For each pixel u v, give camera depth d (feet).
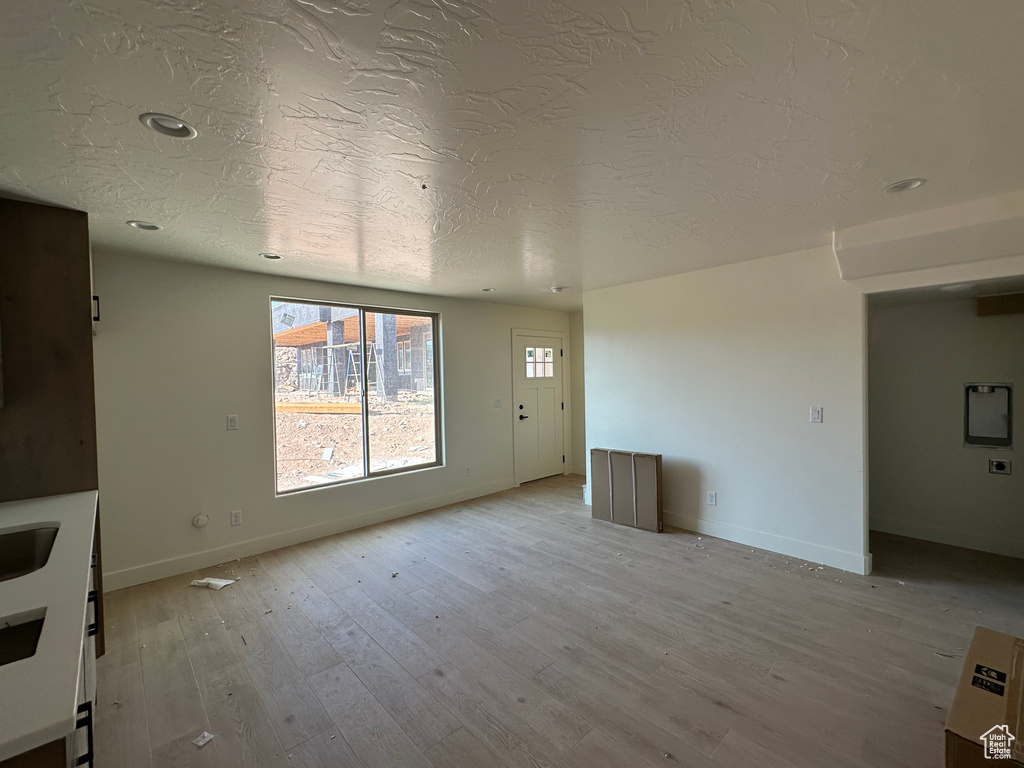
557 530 13.42
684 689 6.49
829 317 10.36
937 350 11.82
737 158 5.88
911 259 8.74
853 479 10.13
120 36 3.49
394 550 11.98
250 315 11.77
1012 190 7.13
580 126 5.03
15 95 4.18
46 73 3.88
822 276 10.40
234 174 6.01
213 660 7.37
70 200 6.79
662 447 13.65
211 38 3.54
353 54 3.78
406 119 4.81
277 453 12.57
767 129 5.19
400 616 8.66
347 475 13.99
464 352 16.85
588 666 7.06
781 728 5.73
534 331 19.60
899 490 12.50
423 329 15.94
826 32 3.65
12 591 3.78
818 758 5.27
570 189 6.75
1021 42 3.75
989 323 11.09
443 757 5.42
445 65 3.96
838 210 7.92
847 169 6.27
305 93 4.31
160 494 10.45
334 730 5.88
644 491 13.28
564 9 3.40
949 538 11.72
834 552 10.44
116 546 9.91
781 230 9.03
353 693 6.56
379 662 7.27
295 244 9.33
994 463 11.09
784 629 7.93
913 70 4.14
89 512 6.21
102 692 6.62
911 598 8.91
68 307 7.12
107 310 9.80
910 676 6.63
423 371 15.93
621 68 4.07
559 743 5.59
